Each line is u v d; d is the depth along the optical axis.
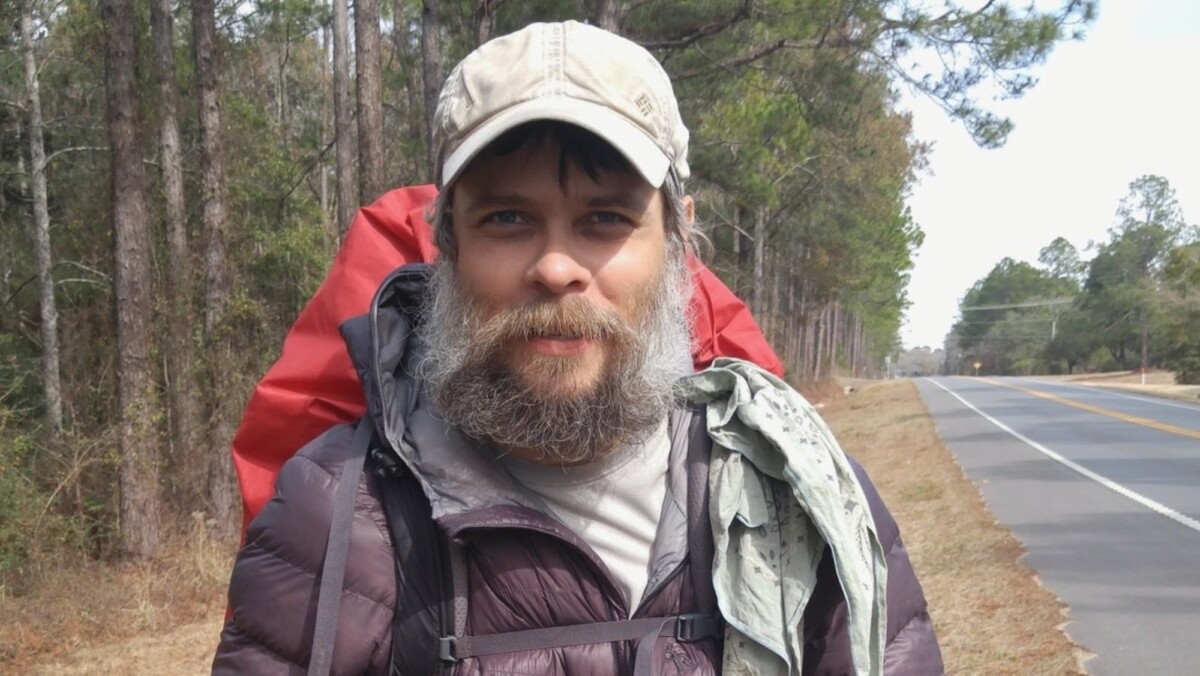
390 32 17.16
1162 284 68.62
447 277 1.07
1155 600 5.26
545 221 0.96
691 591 1.02
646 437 1.03
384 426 1.01
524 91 0.94
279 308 13.06
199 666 5.84
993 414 20.81
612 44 0.99
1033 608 5.22
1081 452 12.57
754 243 21.11
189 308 9.53
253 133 14.53
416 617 0.97
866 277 30.34
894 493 10.05
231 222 12.06
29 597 6.88
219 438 9.05
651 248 1.01
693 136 11.84
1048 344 87.62
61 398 11.35
